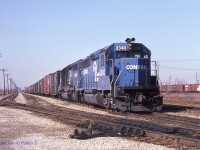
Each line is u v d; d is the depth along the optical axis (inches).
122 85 927.0
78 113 920.3
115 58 970.7
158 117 793.6
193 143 417.1
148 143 443.2
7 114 934.4
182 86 2832.2
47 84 2640.3
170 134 473.7
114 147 418.6
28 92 6102.4
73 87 1505.9
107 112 967.0
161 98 915.4
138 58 943.7
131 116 839.1
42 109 1112.8
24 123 702.5
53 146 434.0
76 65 1461.6
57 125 657.6
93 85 1139.3
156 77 949.2
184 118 753.0
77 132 506.9
